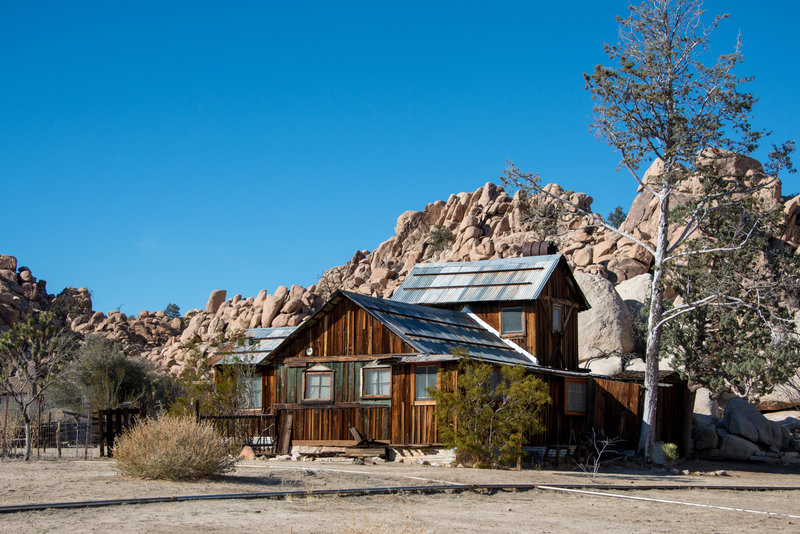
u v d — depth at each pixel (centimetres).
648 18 3266
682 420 3659
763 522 1736
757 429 3709
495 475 2291
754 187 3388
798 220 5581
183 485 1739
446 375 2666
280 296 7700
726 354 3912
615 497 2019
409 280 3744
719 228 3631
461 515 1575
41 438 3406
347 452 2834
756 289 3394
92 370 4538
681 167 3350
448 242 8956
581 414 3300
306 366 2997
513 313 3431
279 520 1362
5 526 1210
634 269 6153
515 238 7656
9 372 2888
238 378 3148
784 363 3734
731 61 3181
